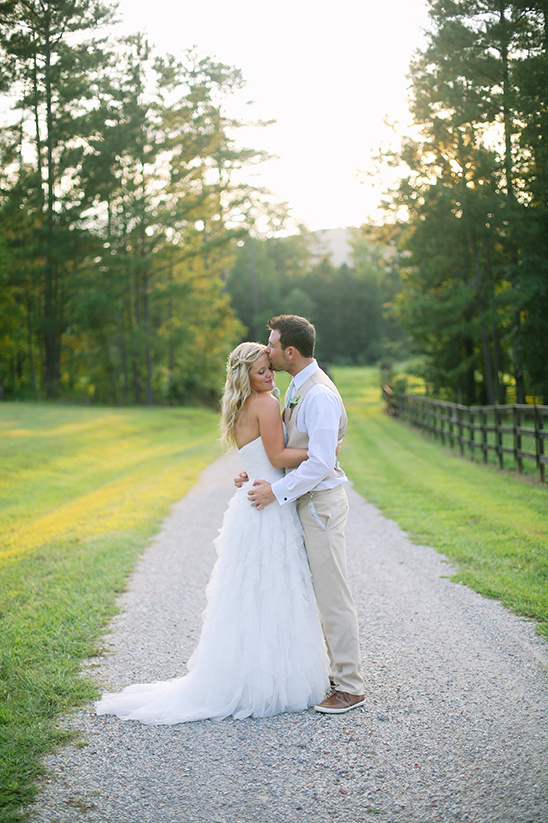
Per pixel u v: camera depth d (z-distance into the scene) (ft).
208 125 123.54
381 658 13.07
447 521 25.20
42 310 131.34
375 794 8.56
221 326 142.10
